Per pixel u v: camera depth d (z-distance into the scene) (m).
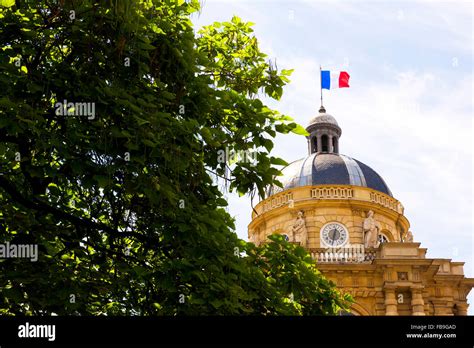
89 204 16.62
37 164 15.09
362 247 53.47
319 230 56.88
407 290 50.94
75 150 14.30
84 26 14.84
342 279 51.44
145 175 14.29
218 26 19.12
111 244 16.41
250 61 19.09
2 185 14.75
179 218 14.39
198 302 13.74
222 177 16.06
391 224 59.34
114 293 16.33
